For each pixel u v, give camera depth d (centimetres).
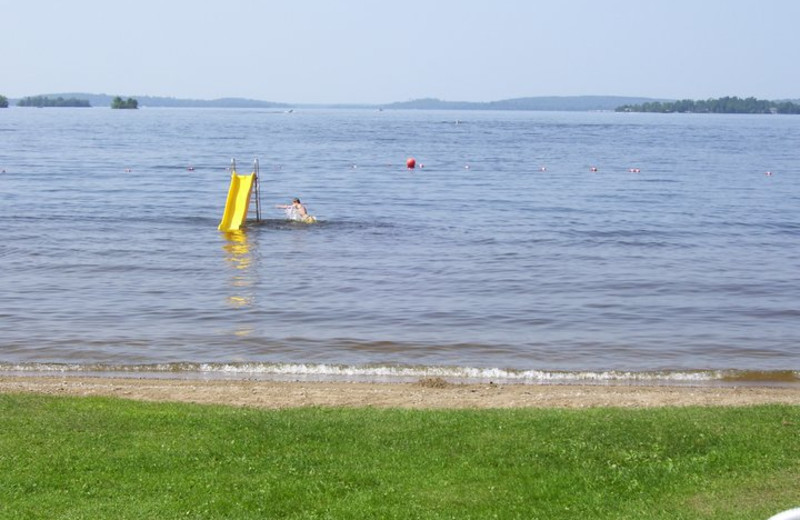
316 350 1939
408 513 922
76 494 958
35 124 16038
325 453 1093
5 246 3212
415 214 4341
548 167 7588
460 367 1817
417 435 1162
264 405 1444
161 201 4688
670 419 1219
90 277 2702
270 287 2584
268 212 4378
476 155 9106
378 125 18450
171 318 2200
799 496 961
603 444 1115
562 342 2027
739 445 1108
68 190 5144
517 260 3080
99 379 1683
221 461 1059
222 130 14638
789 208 4781
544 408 1380
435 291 2553
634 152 9981
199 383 1652
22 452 1073
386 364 1839
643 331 2131
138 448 1096
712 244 3503
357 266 2938
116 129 14325
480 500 955
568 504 946
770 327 2181
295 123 19288
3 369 1766
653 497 966
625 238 3622
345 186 5772
